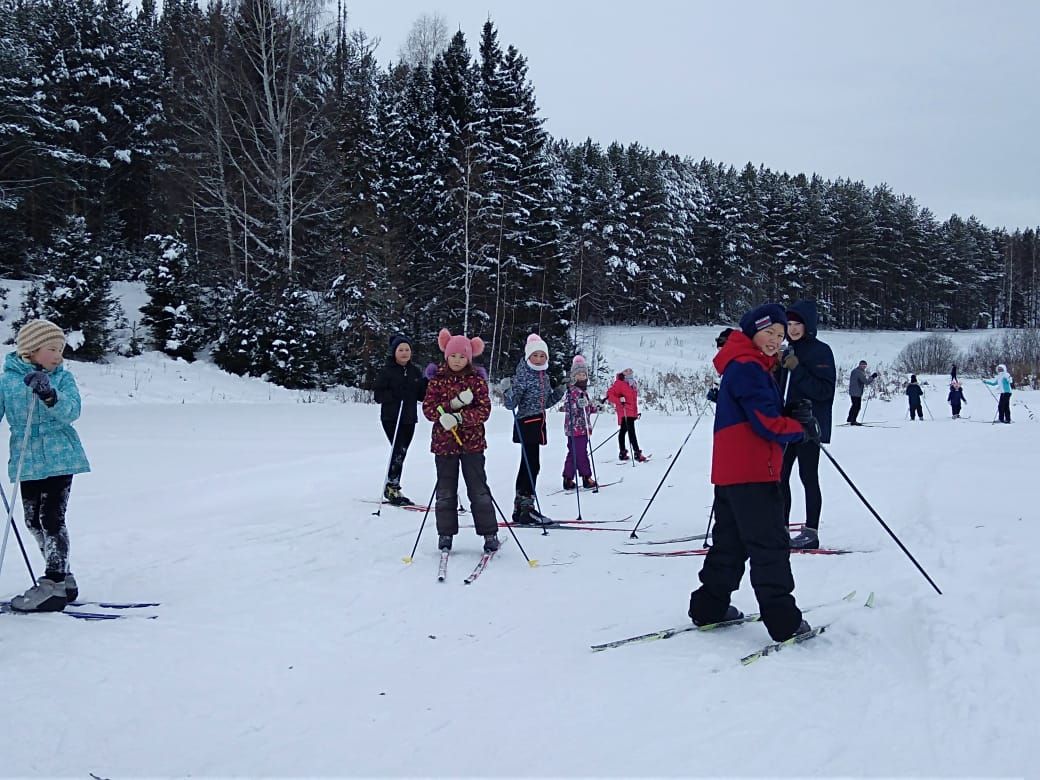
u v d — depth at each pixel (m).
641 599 4.82
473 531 7.13
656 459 12.62
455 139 31.03
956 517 6.34
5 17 26.92
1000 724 2.71
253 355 23.20
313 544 6.48
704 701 3.14
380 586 5.20
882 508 7.32
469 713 3.14
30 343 4.51
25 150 24.92
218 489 9.29
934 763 2.52
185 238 28.50
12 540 6.59
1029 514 6.35
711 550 4.09
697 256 57.59
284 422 17.22
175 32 28.78
